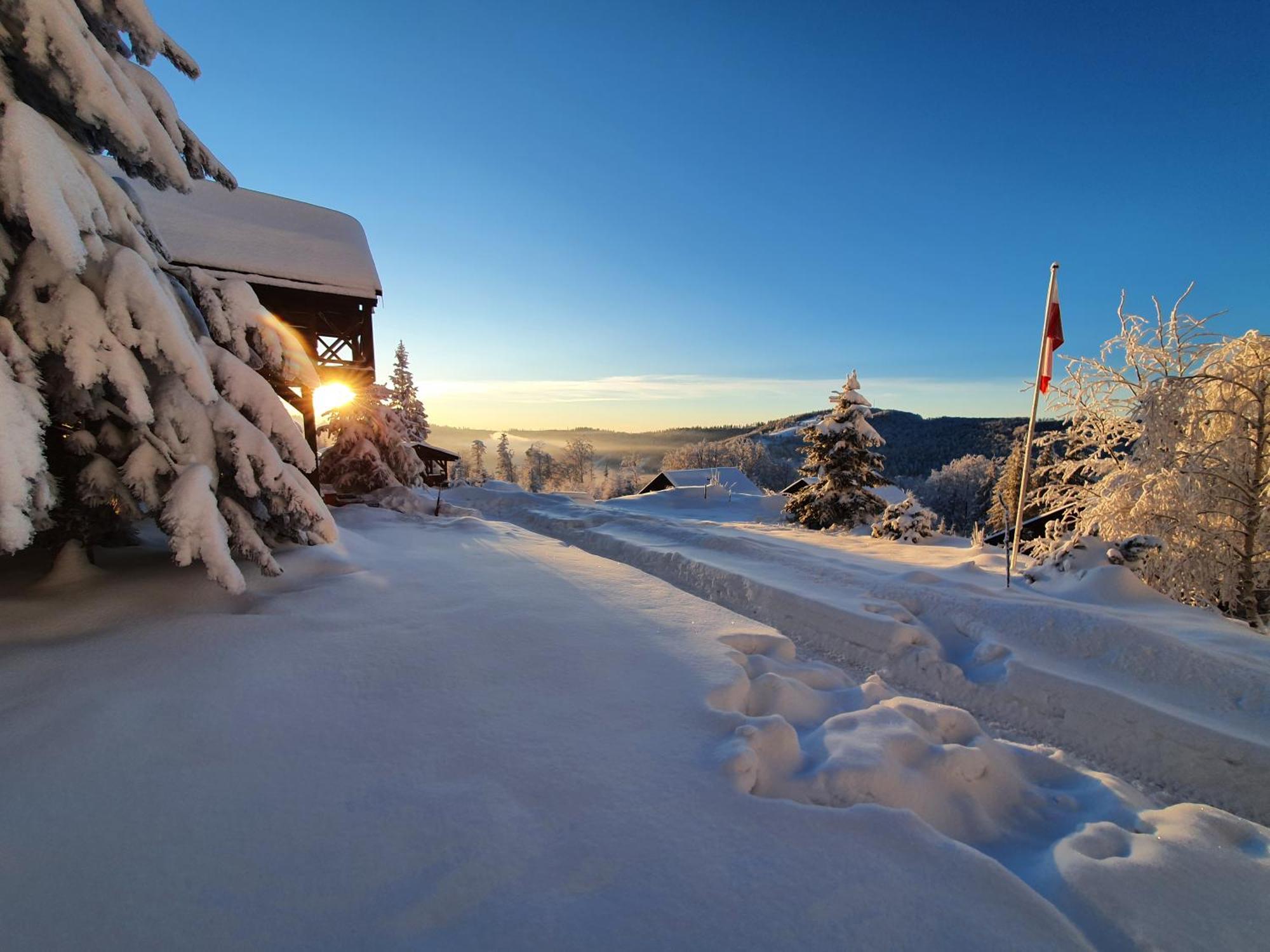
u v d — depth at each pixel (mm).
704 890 2010
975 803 2914
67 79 3830
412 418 28219
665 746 2967
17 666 3361
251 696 3229
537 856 2139
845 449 20219
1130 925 2031
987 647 5254
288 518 5328
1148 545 6695
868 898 2008
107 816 2268
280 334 5527
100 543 5535
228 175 5938
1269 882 2283
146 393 4070
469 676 3670
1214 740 3695
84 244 3652
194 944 1732
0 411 3080
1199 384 7574
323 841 2186
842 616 6031
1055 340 7562
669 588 6293
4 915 1807
